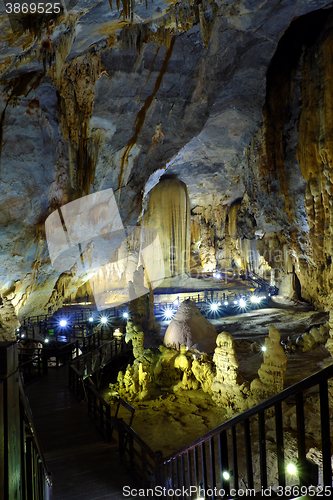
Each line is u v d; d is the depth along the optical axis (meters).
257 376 12.15
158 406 10.39
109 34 8.58
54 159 10.44
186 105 12.36
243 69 15.73
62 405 8.35
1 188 9.79
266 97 18.25
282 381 8.80
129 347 14.88
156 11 7.48
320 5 12.02
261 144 19.92
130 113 11.23
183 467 3.68
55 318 20.70
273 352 8.97
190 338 13.39
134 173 13.16
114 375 14.19
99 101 10.39
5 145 9.35
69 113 10.03
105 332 17.06
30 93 9.00
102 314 21.42
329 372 1.57
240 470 6.32
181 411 9.98
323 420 1.62
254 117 19.66
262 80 17.09
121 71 10.07
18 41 6.01
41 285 13.68
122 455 5.75
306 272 22.19
